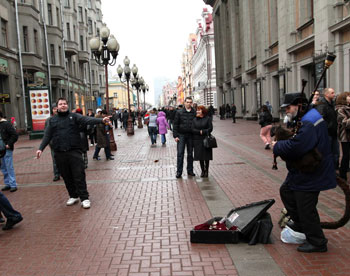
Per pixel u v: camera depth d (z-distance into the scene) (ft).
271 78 83.66
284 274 10.79
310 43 57.62
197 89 272.92
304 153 11.34
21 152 50.72
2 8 80.43
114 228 15.76
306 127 11.32
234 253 12.51
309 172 11.49
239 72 120.16
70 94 133.59
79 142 19.70
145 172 29.55
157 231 15.14
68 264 12.25
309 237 12.14
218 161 33.06
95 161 37.91
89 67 167.94
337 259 11.61
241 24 110.52
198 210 17.87
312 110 11.94
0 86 81.66
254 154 36.65
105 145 38.34
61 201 21.13
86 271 11.65
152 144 53.21
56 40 112.88
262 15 86.28
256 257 12.09
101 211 18.51
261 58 88.48
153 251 13.04
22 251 13.62
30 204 20.81
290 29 66.18
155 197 20.86
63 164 19.51
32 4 95.09
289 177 12.33
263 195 20.04
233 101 128.06
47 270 11.85
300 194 11.87
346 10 46.21
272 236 13.96
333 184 11.75
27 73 91.86
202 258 12.25
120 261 12.31
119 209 18.71
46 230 15.96
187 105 26.14
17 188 25.48
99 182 26.17
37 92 73.82
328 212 16.35
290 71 67.72
